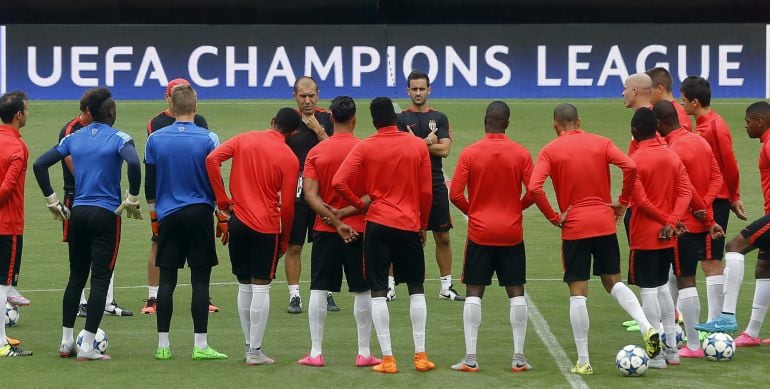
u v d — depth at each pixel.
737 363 31.12
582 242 29.88
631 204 31.12
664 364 30.45
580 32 86.19
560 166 30.00
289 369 30.30
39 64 84.75
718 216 34.72
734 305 33.44
